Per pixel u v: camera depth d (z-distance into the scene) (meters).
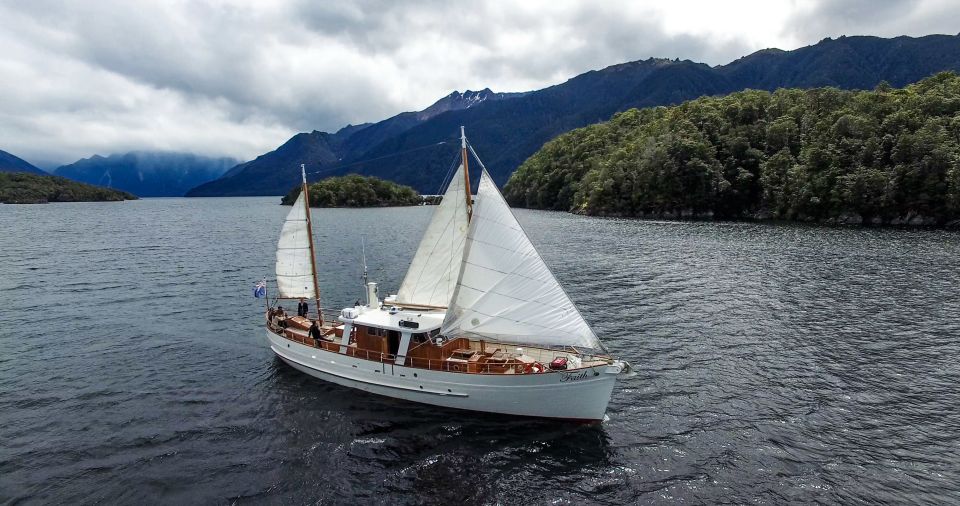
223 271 69.94
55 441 24.25
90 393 29.83
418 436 24.69
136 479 21.19
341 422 26.12
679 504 19.25
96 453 23.22
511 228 25.48
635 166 169.88
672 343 37.47
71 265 74.38
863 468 21.20
